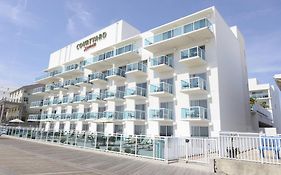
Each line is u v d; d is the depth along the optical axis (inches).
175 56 942.4
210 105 791.1
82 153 653.3
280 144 367.2
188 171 419.2
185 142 551.2
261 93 1980.8
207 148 492.7
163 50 988.6
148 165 475.8
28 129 1158.3
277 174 352.8
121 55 1089.4
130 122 1028.5
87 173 383.6
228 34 971.3
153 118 880.3
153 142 556.1
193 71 866.8
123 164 483.8
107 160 533.3
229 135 448.5
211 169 425.1
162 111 863.7
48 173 364.5
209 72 821.9
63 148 773.3
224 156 431.2
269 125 1557.6
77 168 425.7
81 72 1435.8
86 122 1272.1
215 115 770.8
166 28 962.1
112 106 1151.0
